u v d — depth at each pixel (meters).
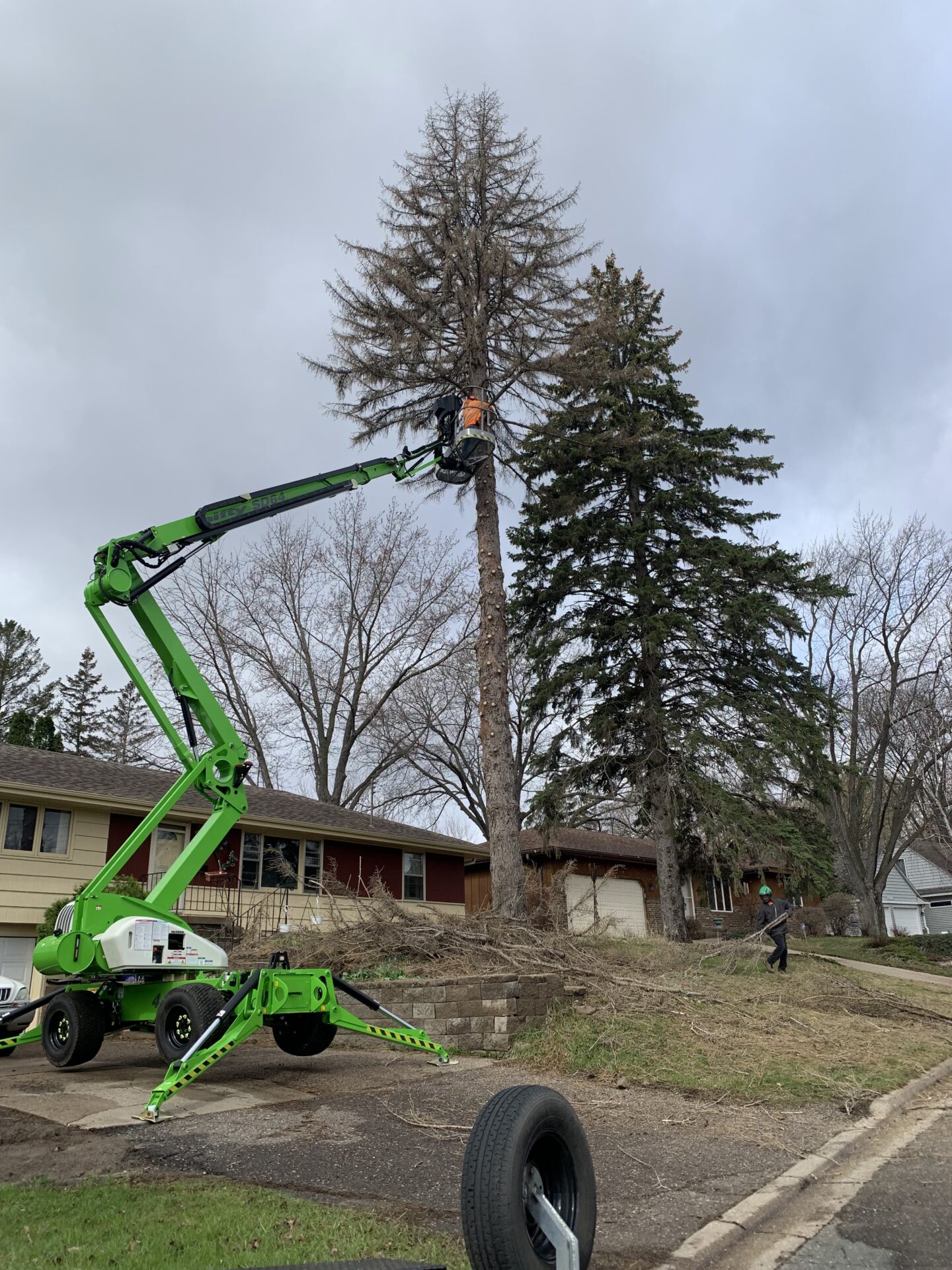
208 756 10.01
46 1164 5.59
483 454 13.97
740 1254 4.30
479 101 18.14
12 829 17.19
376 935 12.23
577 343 17.25
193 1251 4.04
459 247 17.09
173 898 9.51
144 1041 11.73
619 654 21.33
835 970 16.58
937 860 47.62
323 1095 7.71
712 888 33.56
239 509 10.68
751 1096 7.52
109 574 9.59
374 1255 4.03
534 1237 3.21
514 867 14.68
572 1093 7.72
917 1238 4.41
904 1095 7.73
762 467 21.72
